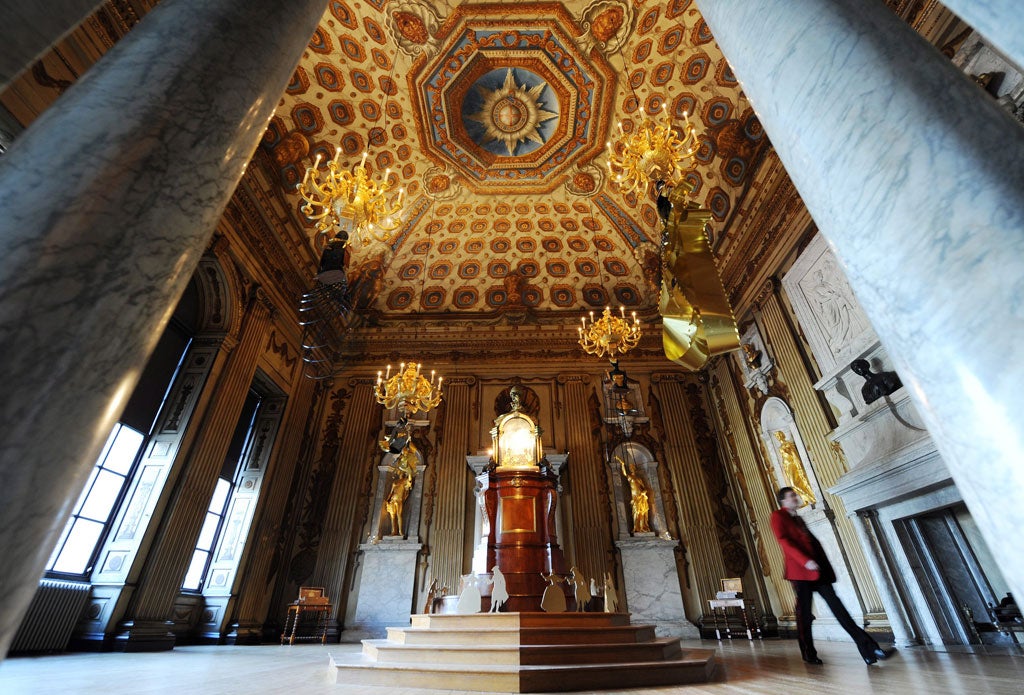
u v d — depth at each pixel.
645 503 10.16
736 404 10.16
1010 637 4.78
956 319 0.89
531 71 9.37
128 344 1.04
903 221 1.00
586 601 5.37
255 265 8.70
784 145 1.37
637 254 12.16
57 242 0.94
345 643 8.59
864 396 6.14
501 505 6.35
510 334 12.45
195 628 7.74
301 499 10.19
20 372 0.85
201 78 1.30
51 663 4.22
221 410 7.64
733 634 8.64
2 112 4.58
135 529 6.30
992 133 0.98
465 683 3.13
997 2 1.03
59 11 1.29
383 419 11.30
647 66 8.88
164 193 1.13
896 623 5.34
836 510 6.97
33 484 0.86
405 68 9.00
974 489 0.89
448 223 12.19
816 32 1.30
